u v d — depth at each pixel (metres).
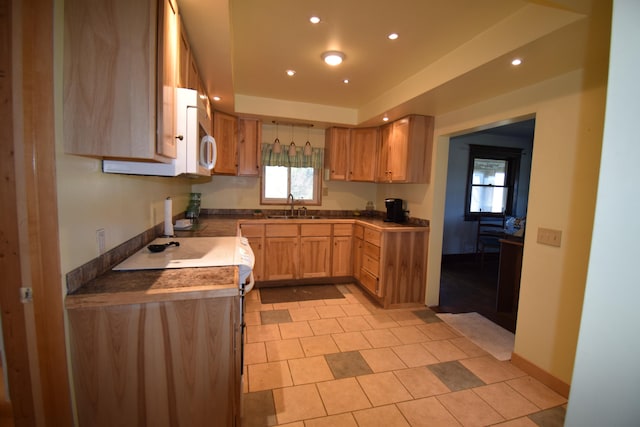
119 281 1.26
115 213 1.50
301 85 3.07
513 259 3.17
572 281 1.92
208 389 1.24
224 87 2.56
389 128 3.72
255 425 1.63
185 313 1.20
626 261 0.71
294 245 3.81
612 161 0.72
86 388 1.13
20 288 0.97
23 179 0.95
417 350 2.44
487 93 2.46
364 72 2.64
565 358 1.94
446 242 5.34
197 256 1.68
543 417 1.75
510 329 2.84
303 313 3.09
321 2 1.68
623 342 0.72
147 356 1.18
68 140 1.05
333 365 2.20
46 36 0.96
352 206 4.62
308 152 4.18
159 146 1.15
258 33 2.04
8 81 0.92
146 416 1.20
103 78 1.06
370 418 1.70
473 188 5.43
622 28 0.71
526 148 5.60
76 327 1.10
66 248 1.08
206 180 3.78
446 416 1.74
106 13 1.05
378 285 3.30
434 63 2.38
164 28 1.15
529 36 1.61
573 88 1.92
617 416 0.74
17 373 0.98
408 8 1.70
